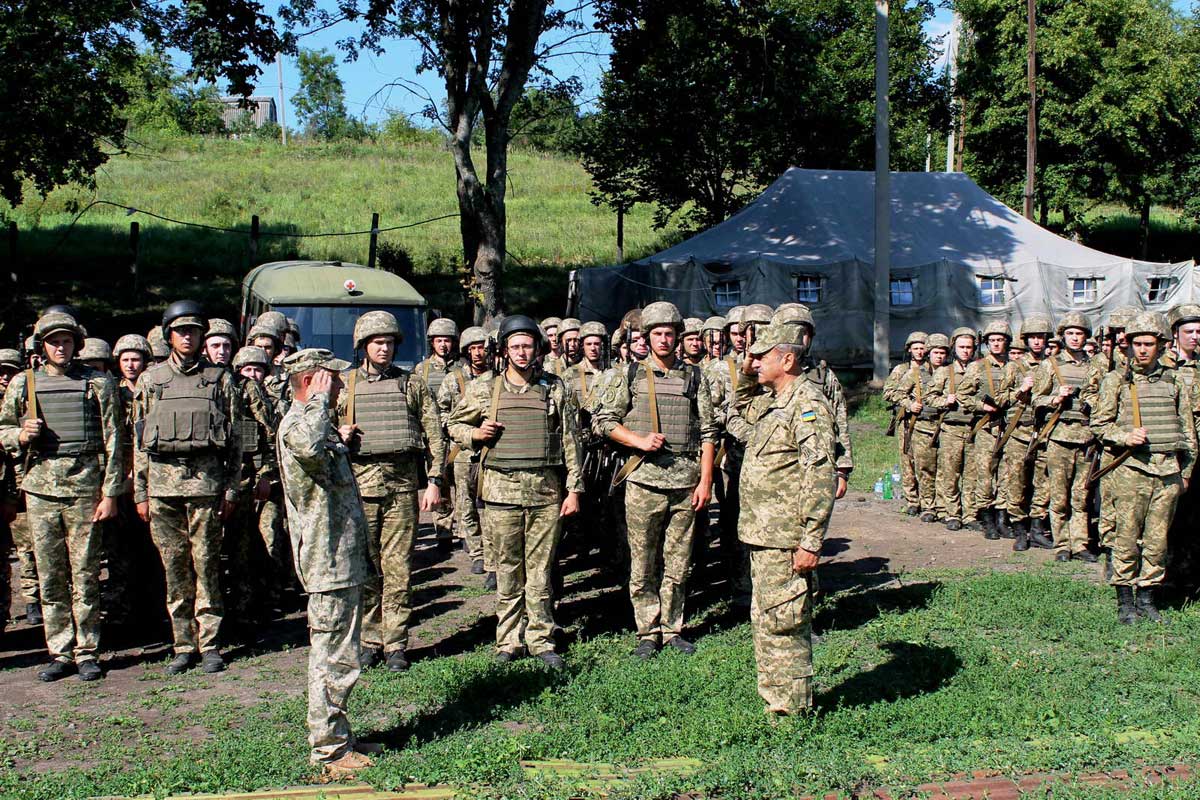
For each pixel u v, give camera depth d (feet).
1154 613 25.34
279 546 29.32
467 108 70.69
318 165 178.50
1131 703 19.62
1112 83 124.36
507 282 113.91
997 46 131.03
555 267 123.65
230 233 125.29
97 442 23.40
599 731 18.54
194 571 23.76
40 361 24.50
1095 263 88.43
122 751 18.45
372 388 23.31
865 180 96.84
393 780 16.21
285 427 16.83
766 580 18.48
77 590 23.16
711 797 15.47
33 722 20.08
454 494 33.40
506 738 17.84
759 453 18.53
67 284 97.71
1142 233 140.56
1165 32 135.85
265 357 27.84
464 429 23.30
